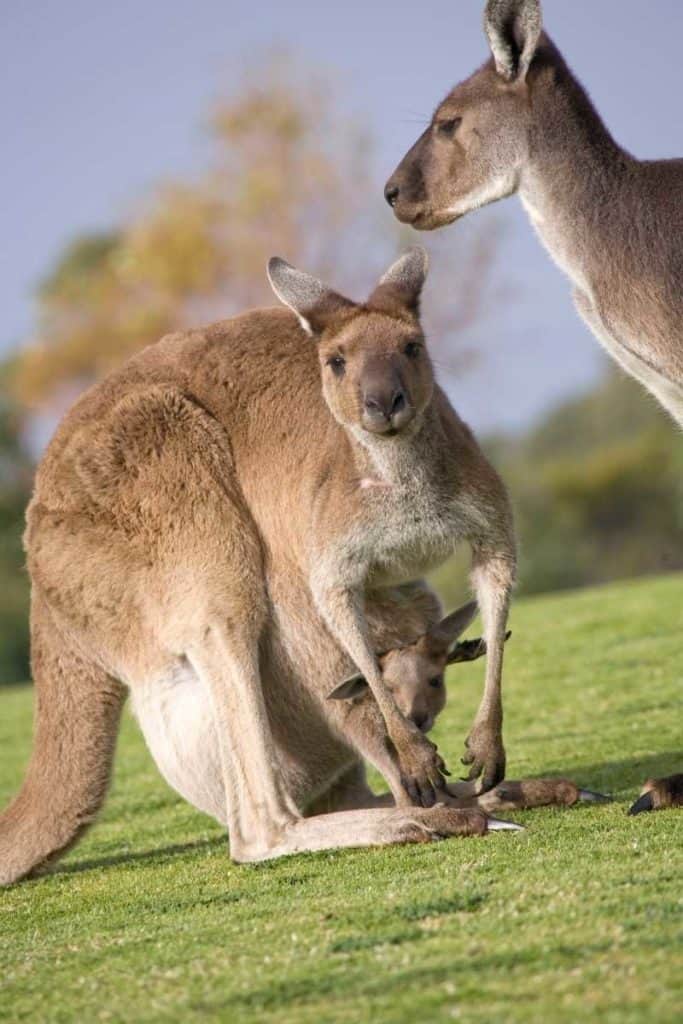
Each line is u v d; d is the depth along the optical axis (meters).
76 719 16.56
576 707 23.20
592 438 97.88
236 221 79.12
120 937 12.78
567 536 77.81
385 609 16.06
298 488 15.97
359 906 12.32
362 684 15.48
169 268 79.19
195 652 16.00
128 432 16.53
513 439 99.50
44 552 16.73
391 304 15.81
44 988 11.32
